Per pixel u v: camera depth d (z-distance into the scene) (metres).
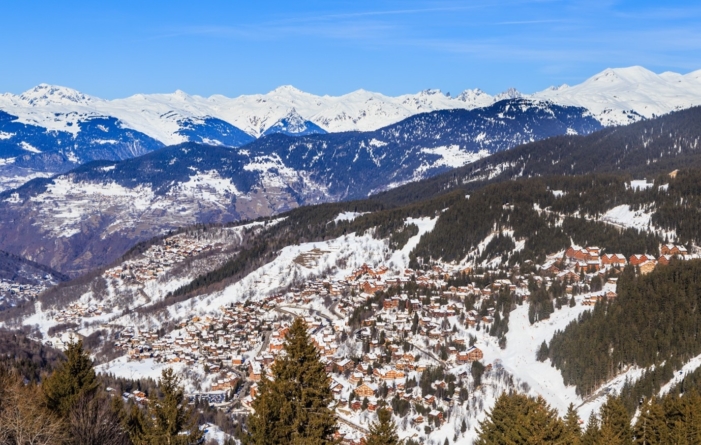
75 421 101.06
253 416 92.62
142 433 100.50
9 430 94.38
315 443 87.44
